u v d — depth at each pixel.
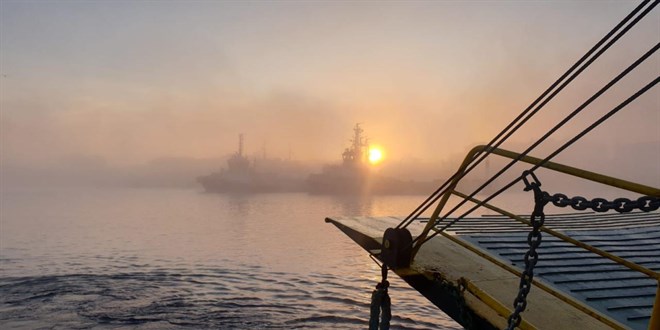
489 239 9.38
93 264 43.69
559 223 11.85
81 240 65.44
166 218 112.62
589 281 7.47
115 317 24.61
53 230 79.75
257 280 36.72
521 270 7.46
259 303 28.30
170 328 22.69
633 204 3.40
